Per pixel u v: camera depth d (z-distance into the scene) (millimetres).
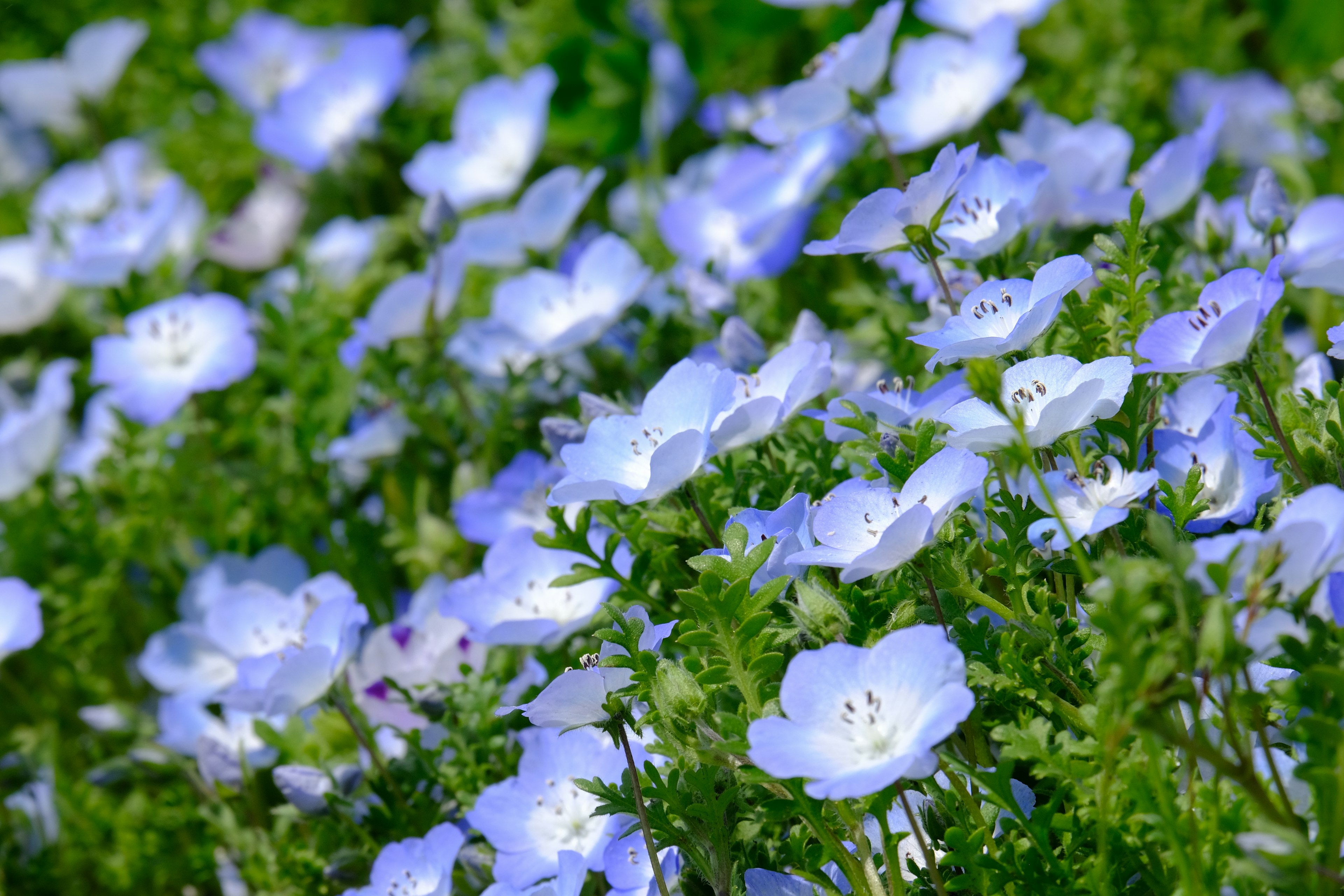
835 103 683
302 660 624
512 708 572
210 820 672
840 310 739
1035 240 671
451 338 739
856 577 568
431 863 607
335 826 641
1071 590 588
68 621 741
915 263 679
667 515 615
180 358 739
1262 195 645
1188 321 580
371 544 736
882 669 551
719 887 572
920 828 583
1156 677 533
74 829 709
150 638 740
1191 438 594
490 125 859
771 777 562
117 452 767
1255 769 558
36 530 759
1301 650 545
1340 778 542
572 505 652
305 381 739
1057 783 576
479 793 629
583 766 604
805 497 587
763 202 735
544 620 619
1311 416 585
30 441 755
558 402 726
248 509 751
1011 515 589
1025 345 578
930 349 660
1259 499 589
